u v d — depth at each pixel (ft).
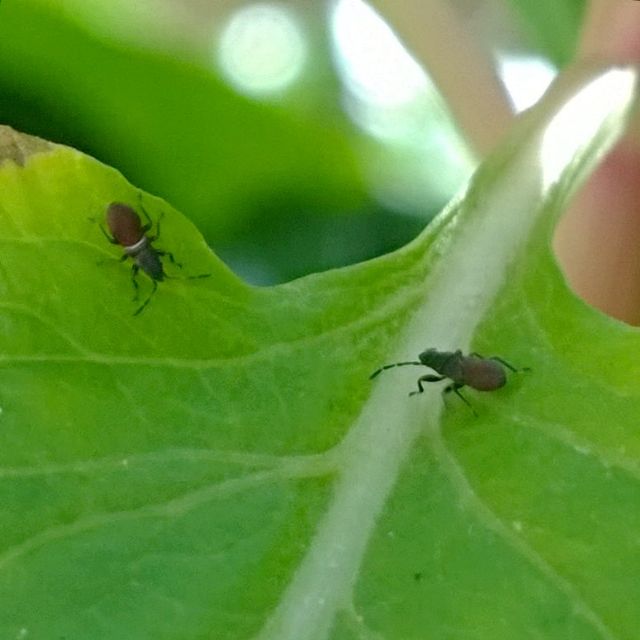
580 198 0.17
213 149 0.23
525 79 0.20
